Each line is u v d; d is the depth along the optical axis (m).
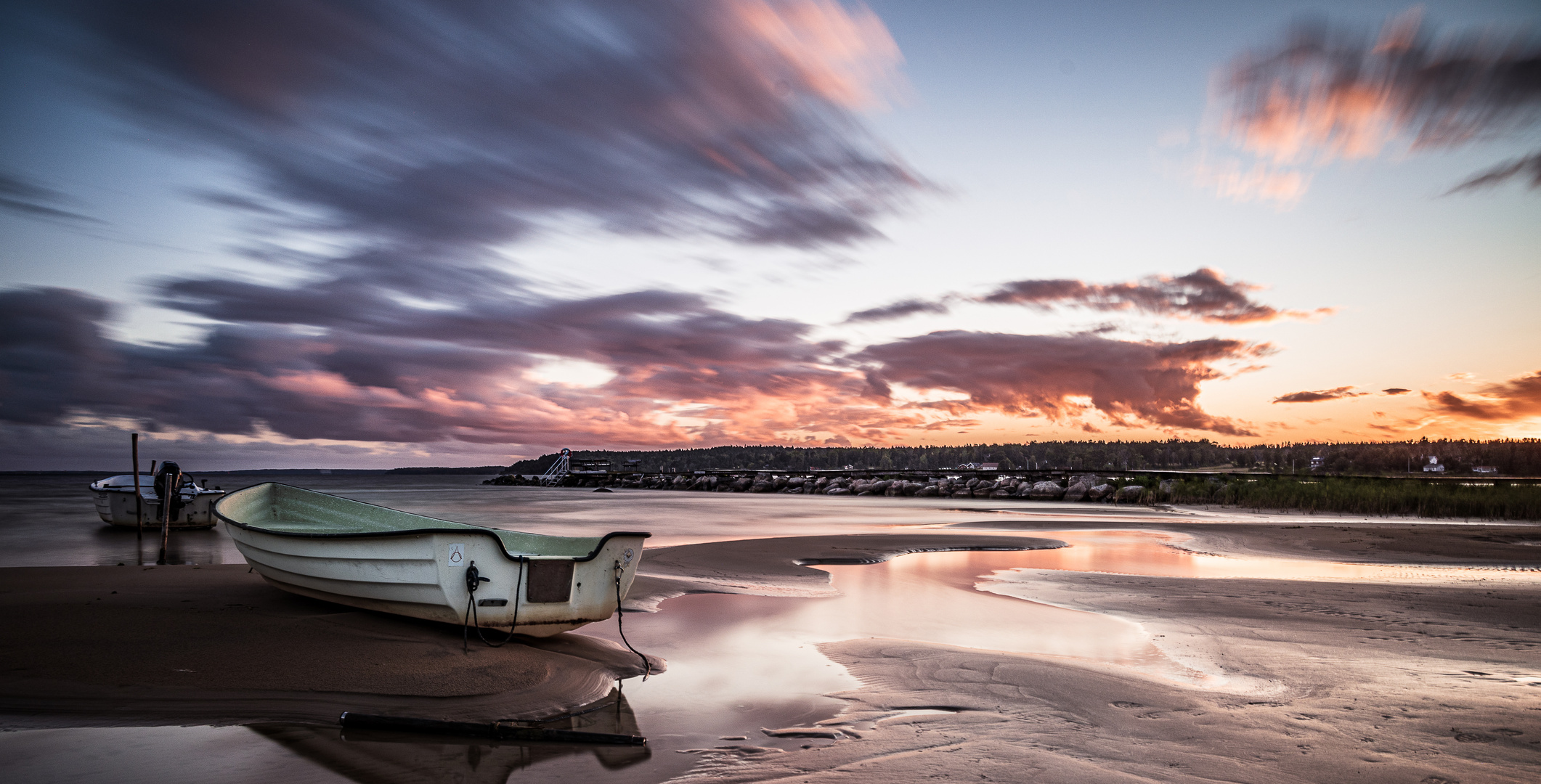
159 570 14.01
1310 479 51.22
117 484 27.14
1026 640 9.84
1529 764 5.43
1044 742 5.94
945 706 6.96
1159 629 10.36
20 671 6.98
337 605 9.87
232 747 5.75
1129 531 27.47
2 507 42.16
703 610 11.84
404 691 7.00
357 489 97.12
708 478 93.50
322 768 5.43
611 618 10.96
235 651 7.77
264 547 10.41
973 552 20.62
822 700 7.18
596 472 127.94
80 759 5.45
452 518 37.56
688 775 5.36
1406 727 6.23
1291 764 5.43
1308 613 11.52
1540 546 22.20
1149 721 6.44
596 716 6.73
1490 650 9.05
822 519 36.91
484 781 5.27
